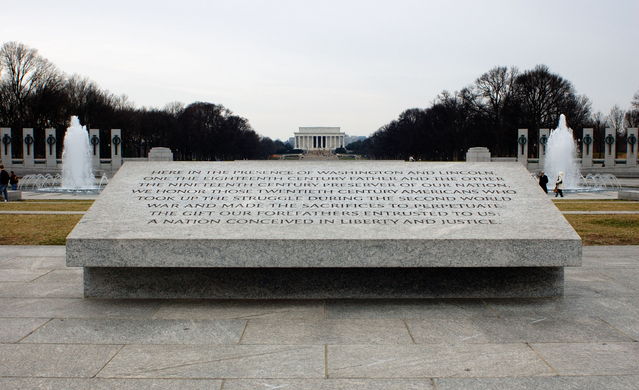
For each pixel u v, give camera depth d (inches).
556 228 309.1
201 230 305.1
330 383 206.8
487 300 314.3
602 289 341.1
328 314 289.0
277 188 355.3
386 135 5472.4
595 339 253.0
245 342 249.1
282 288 316.2
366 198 343.9
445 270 317.4
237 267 304.3
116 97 4296.3
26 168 2290.8
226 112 5319.9
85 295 319.0
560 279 320.5
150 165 379.2
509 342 249.1
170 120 4256.9
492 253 297.1
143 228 306.8
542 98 3304.6
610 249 491.8
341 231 304.0
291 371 217.5
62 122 3257.9
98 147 2331.4
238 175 370.9
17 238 548.1
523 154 2364.7
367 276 316.2
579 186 1765.5
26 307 301.7
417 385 205.2
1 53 3147.1
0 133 2303.2
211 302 309.4
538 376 213.0
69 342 249.1
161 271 316.5
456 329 266.2
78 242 296.2
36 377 212.2
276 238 295.7
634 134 2293.3
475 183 362.3
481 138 3506.4
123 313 290.7
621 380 209.5
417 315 287.3
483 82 3629.4
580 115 3452.3
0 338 253.8
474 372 216.8
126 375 214.1
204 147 4586.6
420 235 300.2
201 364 224.5
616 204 1005.8
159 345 245.4
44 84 3257.9
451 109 3949.3
